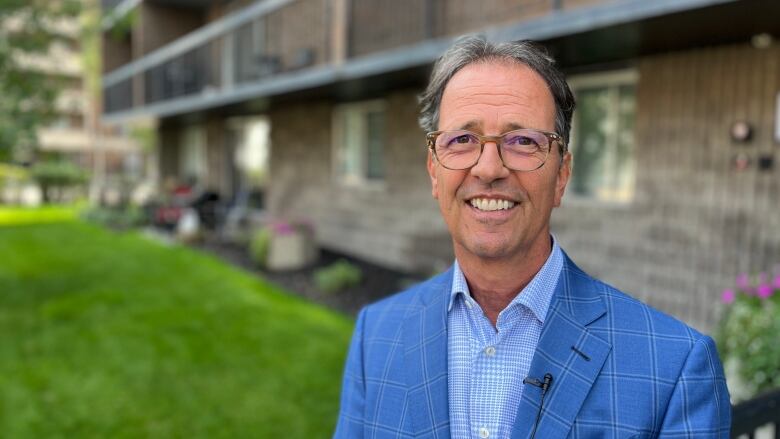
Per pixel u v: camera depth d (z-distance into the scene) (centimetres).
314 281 734
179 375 425
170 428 346
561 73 113
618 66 537
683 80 484
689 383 96
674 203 496
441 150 111
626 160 545
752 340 323
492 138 105
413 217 787
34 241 1086
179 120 1478
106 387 405
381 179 866
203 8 1472
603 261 554
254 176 1266
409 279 721
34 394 394
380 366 120
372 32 770
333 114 951
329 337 508
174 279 746
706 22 384
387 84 740
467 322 114
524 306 108
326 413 363
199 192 1363
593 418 97
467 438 106
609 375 99
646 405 96
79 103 759
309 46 938
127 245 1041
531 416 100
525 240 107
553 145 107
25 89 650
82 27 723
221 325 543
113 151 3145
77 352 475
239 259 891
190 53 1294
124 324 549
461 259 115
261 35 1086
